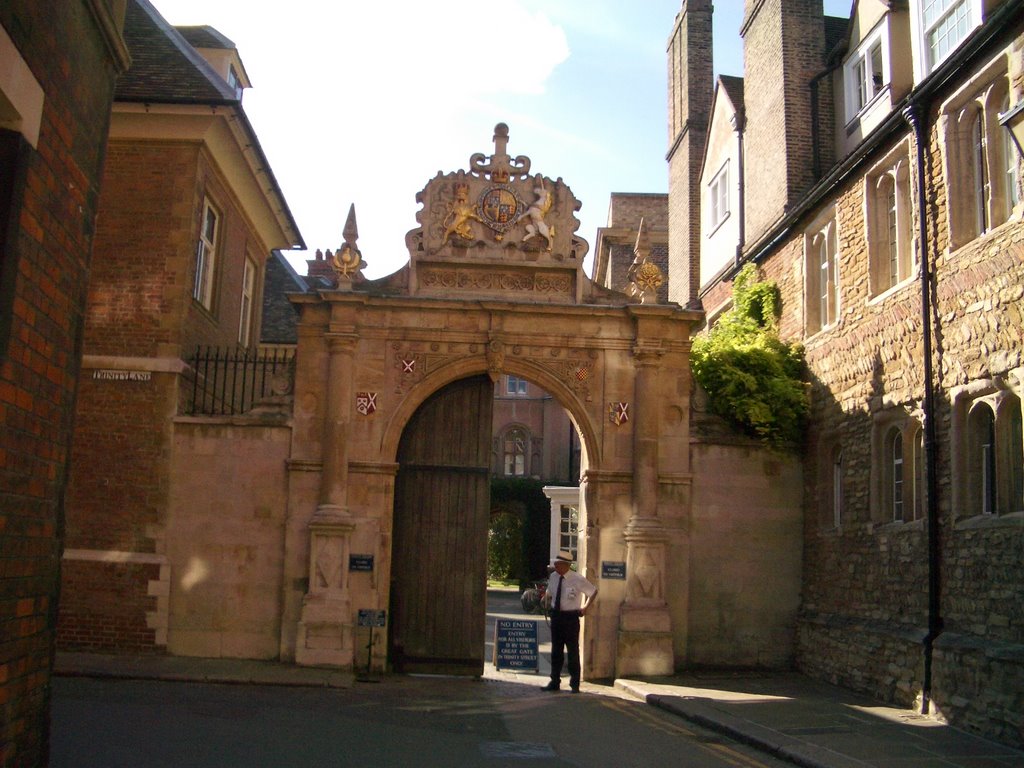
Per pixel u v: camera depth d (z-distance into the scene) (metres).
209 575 13.77
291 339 22.45
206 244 15.81
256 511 13.95
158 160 14.49
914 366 11.66
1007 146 10.26
